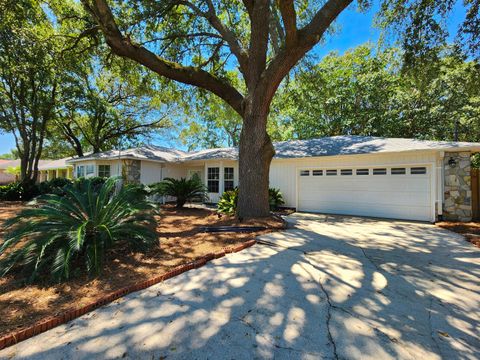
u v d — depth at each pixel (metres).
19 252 3.34
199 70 7.43
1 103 12.43
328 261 4.19
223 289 3.11
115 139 21.22
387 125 17.16
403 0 6.99
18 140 15.42
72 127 19.52
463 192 8.20
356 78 18.17
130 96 18.83
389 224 7.77
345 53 18.19
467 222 7.93
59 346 2.02
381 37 7.99
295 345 2.07
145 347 2.02
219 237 5.54
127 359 1.89
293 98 11.53
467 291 3.11
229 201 9.43
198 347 2.04
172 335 2.18
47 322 2.26
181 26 9.33
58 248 3.54
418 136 17.39
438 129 16.84
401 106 17.53
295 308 2.67
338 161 10.16
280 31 8.14
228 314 2.54
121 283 3.14
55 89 12.81
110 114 16.94
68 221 3.79
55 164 21.77
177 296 2.92
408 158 8.72
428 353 1.99
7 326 2.20
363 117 17.98
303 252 4.67
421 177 8.54
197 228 6.57
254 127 6.91
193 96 11.50
